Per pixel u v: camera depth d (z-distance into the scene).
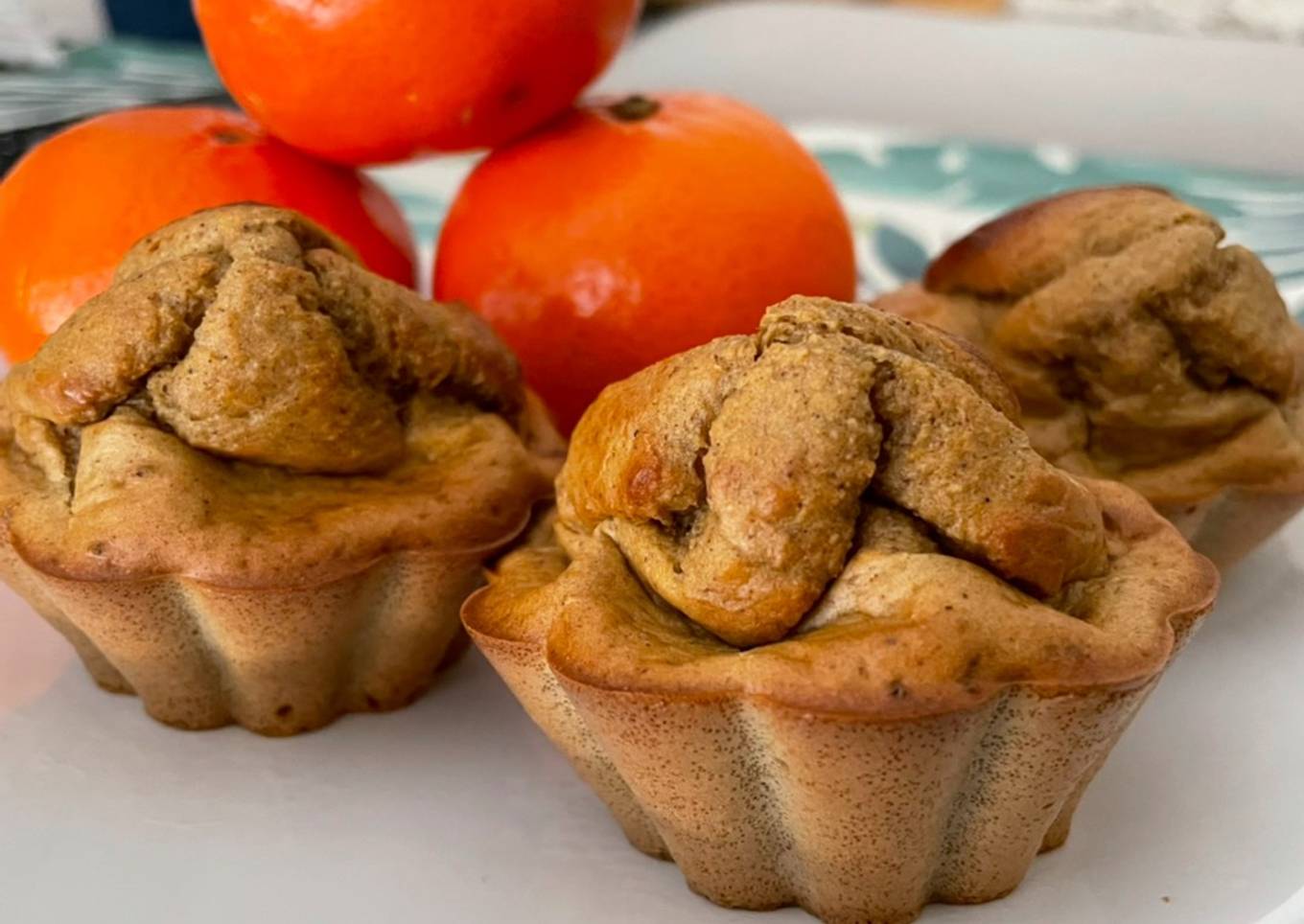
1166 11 0.77
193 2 0.36
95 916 0.30
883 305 0.35
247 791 0.32
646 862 0.31
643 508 0.29
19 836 0.31
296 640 0.32
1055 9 0.79
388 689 0.33
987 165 0.55
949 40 0.74
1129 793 0.31
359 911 0.30
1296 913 0.29
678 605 0.29
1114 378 0.33
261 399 0.31
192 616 0.31
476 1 0.34
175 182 0.35
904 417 0.29
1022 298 0.34
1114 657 0.28
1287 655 0.33
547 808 0.31
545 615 0.30
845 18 0.77
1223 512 0.34
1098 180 0.53
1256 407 0.34
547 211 0.35
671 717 0.28
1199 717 0.32
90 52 0.68
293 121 0.35
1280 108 0.66
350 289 0.32
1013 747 0.29
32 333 0.34
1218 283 0.33
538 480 0.33
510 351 0.34
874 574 0.28
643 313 0.35
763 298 0.35
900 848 0.29
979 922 0.29
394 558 0.31
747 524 0.28
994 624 0.28
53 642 0.34
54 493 0.31
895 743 0.28
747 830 0.29
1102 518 0.30
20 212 0.35
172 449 0.31
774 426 0.28
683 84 0.73
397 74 0.34
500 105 0.35
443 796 0.32
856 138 0.58
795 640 0.28
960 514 0.28
